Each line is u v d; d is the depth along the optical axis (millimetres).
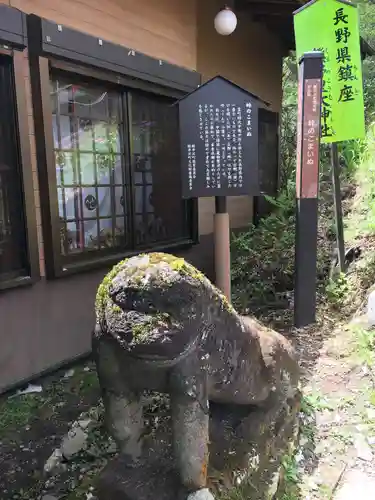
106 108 4570
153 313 1664
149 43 5035
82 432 3156
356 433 3146
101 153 4570
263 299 5656
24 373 3885
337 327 4621
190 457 1874
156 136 5277
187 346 1716
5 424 3344
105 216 4684
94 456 2910
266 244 6836
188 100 3996
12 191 3705
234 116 3984
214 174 4055
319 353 4207
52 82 3980
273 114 8086
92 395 3758
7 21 3416
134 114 4887
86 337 4504
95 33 4305
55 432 3246
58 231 3979
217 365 1942
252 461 2348
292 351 2709
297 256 4711
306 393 3566
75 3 4078
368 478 2768
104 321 1744
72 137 4250
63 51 3799
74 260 4273
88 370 4246
